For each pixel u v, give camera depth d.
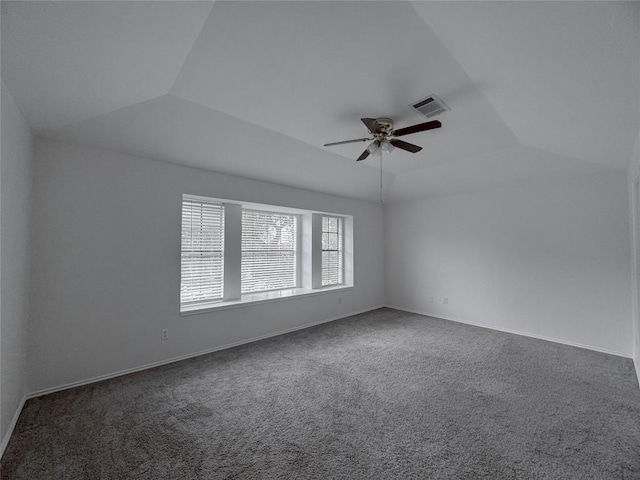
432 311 5.35
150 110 2.49
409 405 2.34
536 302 4.15
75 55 1.65
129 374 2.87
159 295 3.12
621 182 3.52
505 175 4.18
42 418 2.11
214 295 3.87
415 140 3.30
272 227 4.85
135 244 2.97
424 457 1.75
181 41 1.67
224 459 1.72
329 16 1.49
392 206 6.01
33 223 2.43
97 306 2.74
